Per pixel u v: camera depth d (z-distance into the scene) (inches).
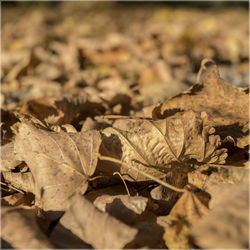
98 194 25.0
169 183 25.0
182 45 80.4
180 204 23.7
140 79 50.3
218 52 77.6
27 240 22.2
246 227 21.6
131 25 130.1
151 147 25.1
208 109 28.8
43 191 24.0
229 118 28.2
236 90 29.3
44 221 24.0
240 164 26.0
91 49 67.7
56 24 137.4
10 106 37.7
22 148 25.4
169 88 37.9
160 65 51.3
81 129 29.6
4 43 91.1
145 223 23.6
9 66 66.7
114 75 53.4
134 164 25.1
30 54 59.7
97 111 33.1
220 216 21.9
